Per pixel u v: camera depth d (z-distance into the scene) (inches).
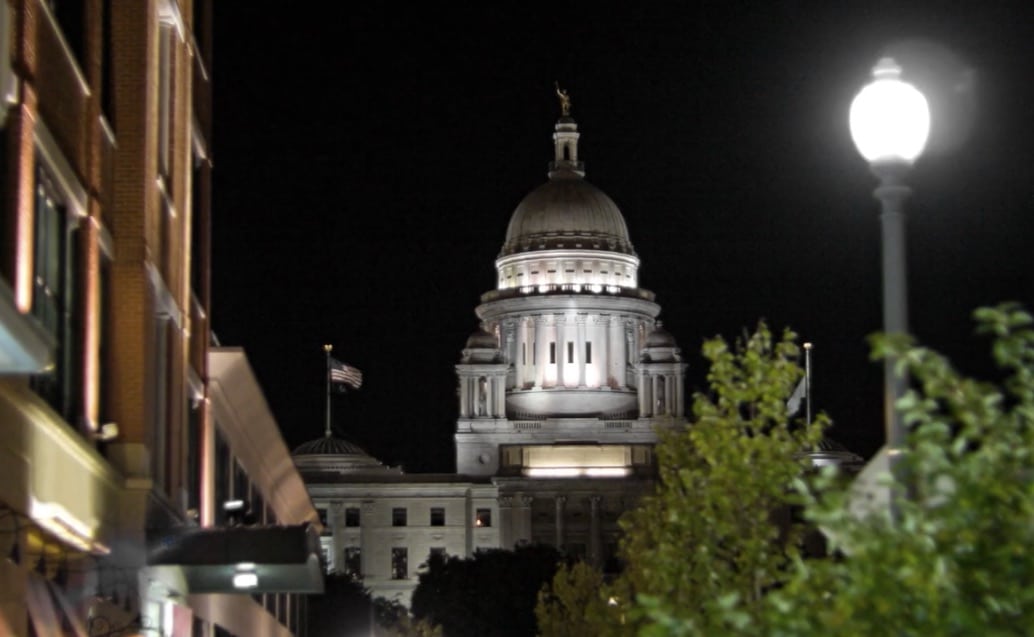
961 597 752.3
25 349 956.0
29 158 1391.5
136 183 1909.4
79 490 1630.2
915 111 903.7
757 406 1421.0
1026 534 760.3
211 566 1916.8
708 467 1713.8
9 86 1327.5
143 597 1955.0
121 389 1884.8
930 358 796.6
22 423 1368.1
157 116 2059.5
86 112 1717.5
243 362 2709.2
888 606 764.0
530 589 7578.7
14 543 1327.5
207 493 2532.0
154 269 1988.2
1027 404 785.6
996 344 796.0
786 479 1381.6
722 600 845.2
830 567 821.9
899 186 912.9
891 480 795.4
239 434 3046.3
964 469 772.0
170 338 2213.3
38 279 1505.9
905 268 911.0
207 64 2640.3
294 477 3917.3
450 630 7564.0
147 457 1904.5
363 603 6619.1
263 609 3454.7
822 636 788.6
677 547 1507.1
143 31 1934.1
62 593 1584.6
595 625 2999.5
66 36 1651.1
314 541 2053.4
